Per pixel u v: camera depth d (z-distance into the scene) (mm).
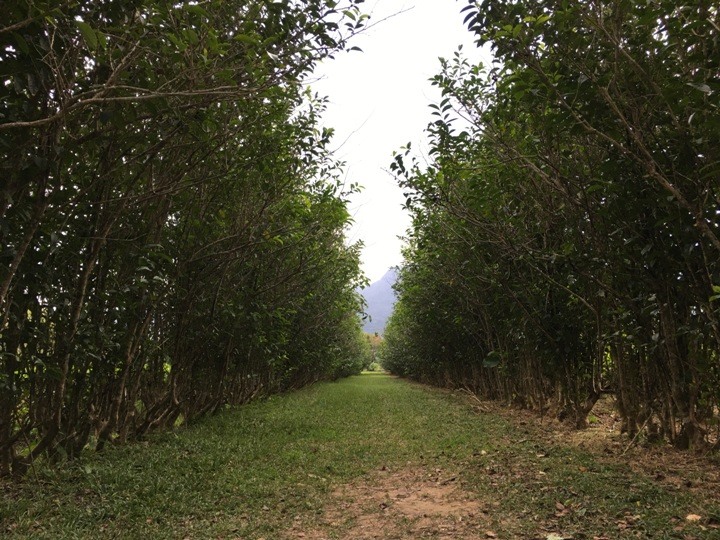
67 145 4062
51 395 6137
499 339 12992
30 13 2783
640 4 3713
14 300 4836
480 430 9344
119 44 3592
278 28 4547
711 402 6379
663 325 6035
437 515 4676
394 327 34188
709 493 4668
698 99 3846
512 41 4488
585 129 4680
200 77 3885
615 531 3824
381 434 9297
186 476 5836
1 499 4836
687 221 4887
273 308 11625
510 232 8328
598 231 6398
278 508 4941
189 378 10148
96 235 5508
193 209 7508
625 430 7828
